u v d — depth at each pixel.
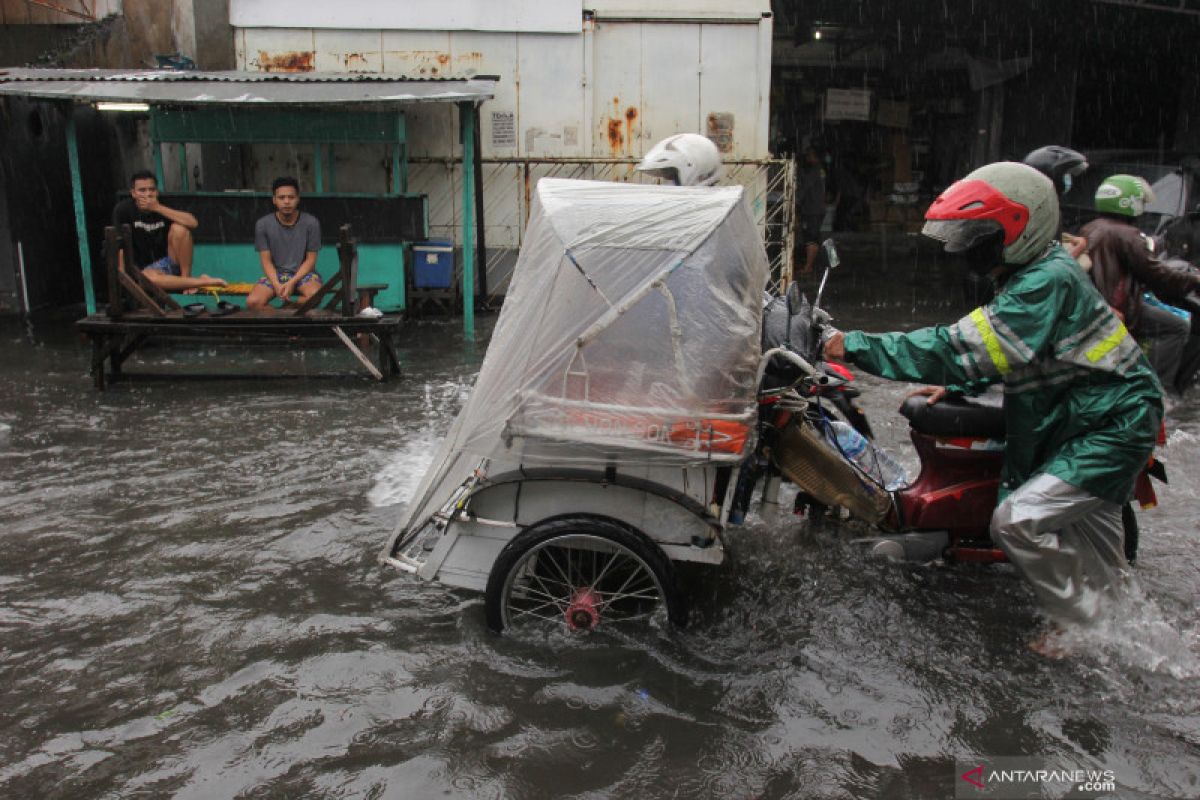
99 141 11.67
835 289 12.62
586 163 10.81
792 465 3.96
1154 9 14.01
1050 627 3.66
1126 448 3.37
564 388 3.33
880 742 3.04
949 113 20.34
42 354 8.41
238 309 7.55
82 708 3.22
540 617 3.68
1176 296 5.79
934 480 4.02
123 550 4.42
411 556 4.00
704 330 3.41
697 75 10.84
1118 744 3.02
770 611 3.84
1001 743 3.03
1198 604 3.90
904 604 3.90
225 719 3.16
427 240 10.38
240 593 4.02
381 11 10.61
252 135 9.89
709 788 2.83
